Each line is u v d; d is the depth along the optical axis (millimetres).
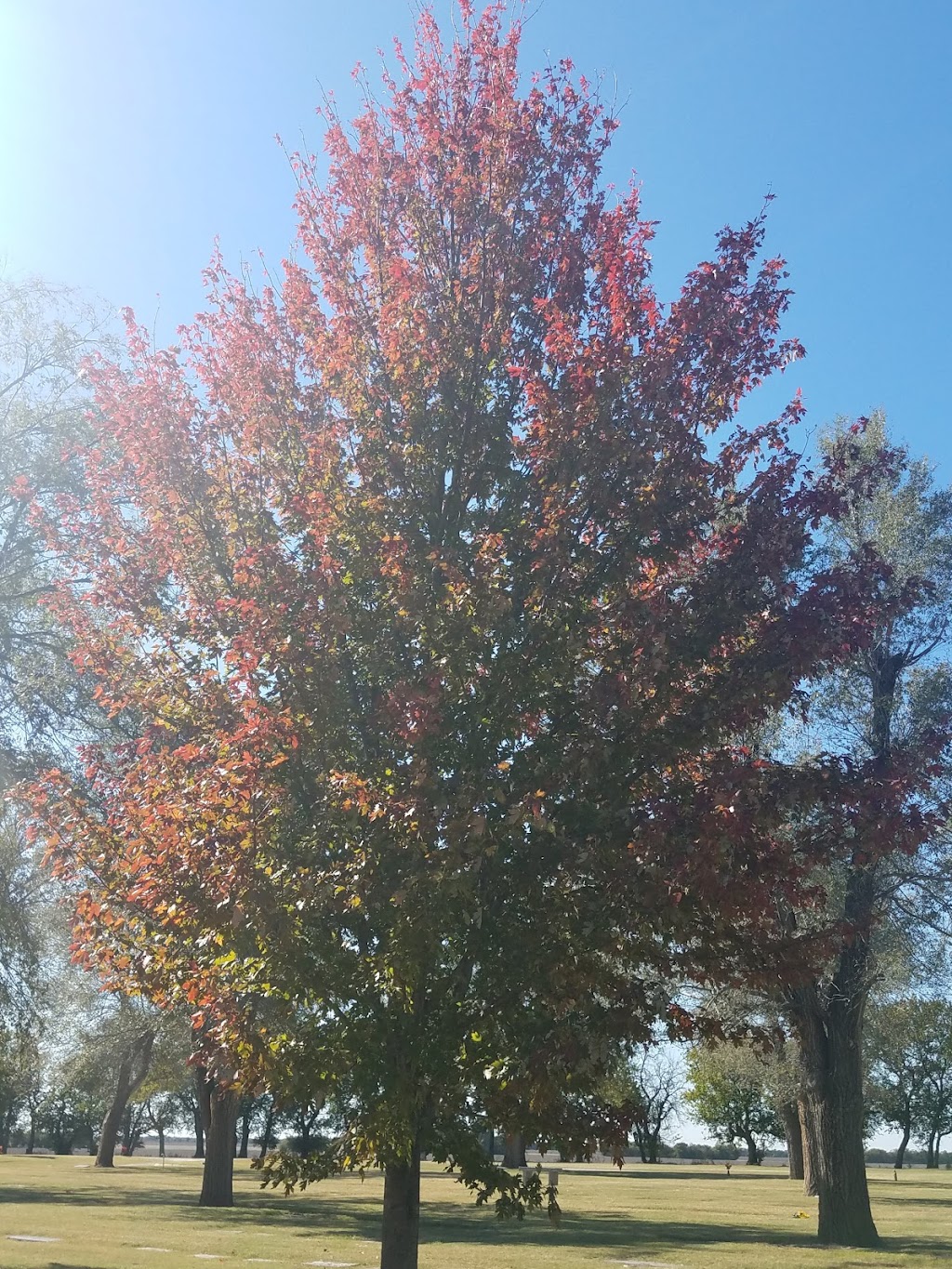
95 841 7848
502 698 6840
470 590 6766
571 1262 17484
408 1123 6719
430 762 6742
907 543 22953
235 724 7535
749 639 7422
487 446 8094
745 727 7223
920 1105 92125
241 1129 85688
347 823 6711
